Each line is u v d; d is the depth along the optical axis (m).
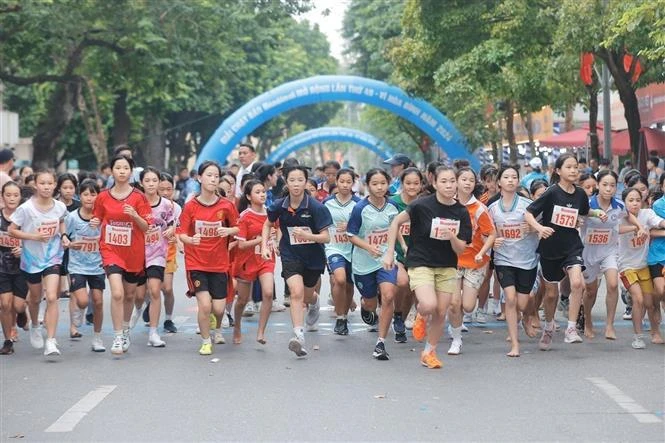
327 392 8.87
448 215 9.62
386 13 43.66
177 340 12.12
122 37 27.23
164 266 11.67
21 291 11.18
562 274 10.91
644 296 11.36
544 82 24.86
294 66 60.06
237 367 10.18
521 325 13.18
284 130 72.75
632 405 8.22
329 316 14.09
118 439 7.29
